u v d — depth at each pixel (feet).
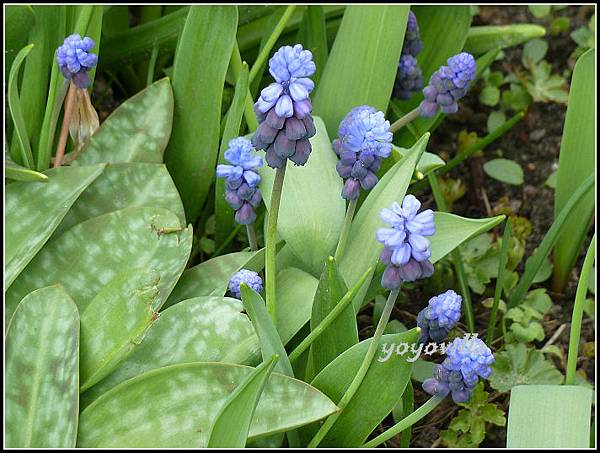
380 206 1.63
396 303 2.00
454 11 2.02
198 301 1.53
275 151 1.31
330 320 1.45
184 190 1.89
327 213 1.64
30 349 1.45
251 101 1.83
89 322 1.49
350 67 1.84
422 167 1.75
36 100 1.84
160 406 1.41
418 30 1.92
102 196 1.71
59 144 1.77
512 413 1.45
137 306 1.47
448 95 1.68
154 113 1.81
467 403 1.75
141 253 1.61
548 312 2.03
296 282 1.62
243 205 1.59
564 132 1.86
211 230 1.99
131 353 1.48
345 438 1.50
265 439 1.48
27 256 1.54
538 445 1.42
